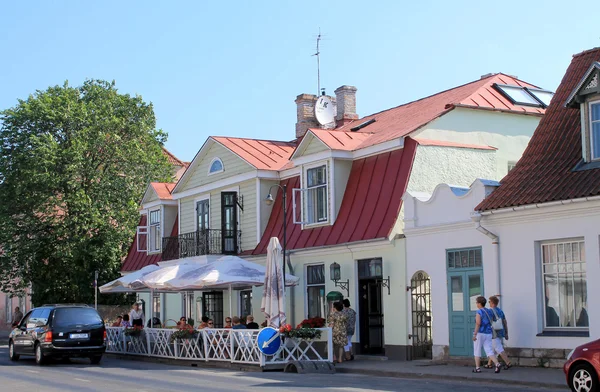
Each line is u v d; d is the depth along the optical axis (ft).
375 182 80.07
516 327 60.34
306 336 67.51
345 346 72.95
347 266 79.36
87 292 138.51
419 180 76.54
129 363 80.64
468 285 65.05
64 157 130.82
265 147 103.60
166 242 111.45
